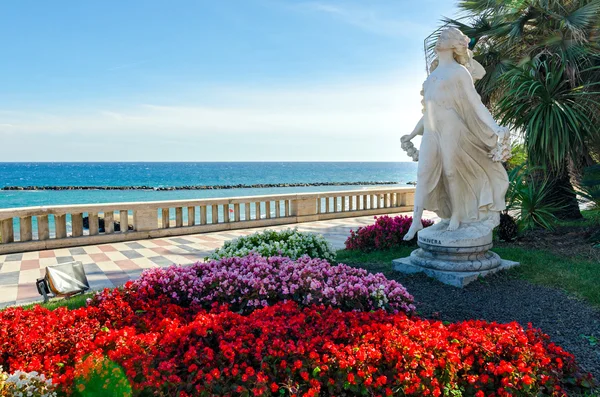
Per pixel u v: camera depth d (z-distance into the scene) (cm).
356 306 421
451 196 611
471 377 281
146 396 257
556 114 734
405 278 596
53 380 256
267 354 288
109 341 310
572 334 416
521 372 287
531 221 859
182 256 855
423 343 300
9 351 311
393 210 1588
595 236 752
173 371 267
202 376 265
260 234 711
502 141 564
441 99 580
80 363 269
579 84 856
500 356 312
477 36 945
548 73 775
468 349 301
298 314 373
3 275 704
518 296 519
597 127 800
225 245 676
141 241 1036
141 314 406
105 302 409
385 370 282
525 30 932
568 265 634
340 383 268
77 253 888
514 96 796
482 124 591
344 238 1052
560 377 305
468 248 577
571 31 837
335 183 6931
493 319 456
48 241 938
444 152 593
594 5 804
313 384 262
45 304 525
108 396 251
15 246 898
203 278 459
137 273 711
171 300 455
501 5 940
